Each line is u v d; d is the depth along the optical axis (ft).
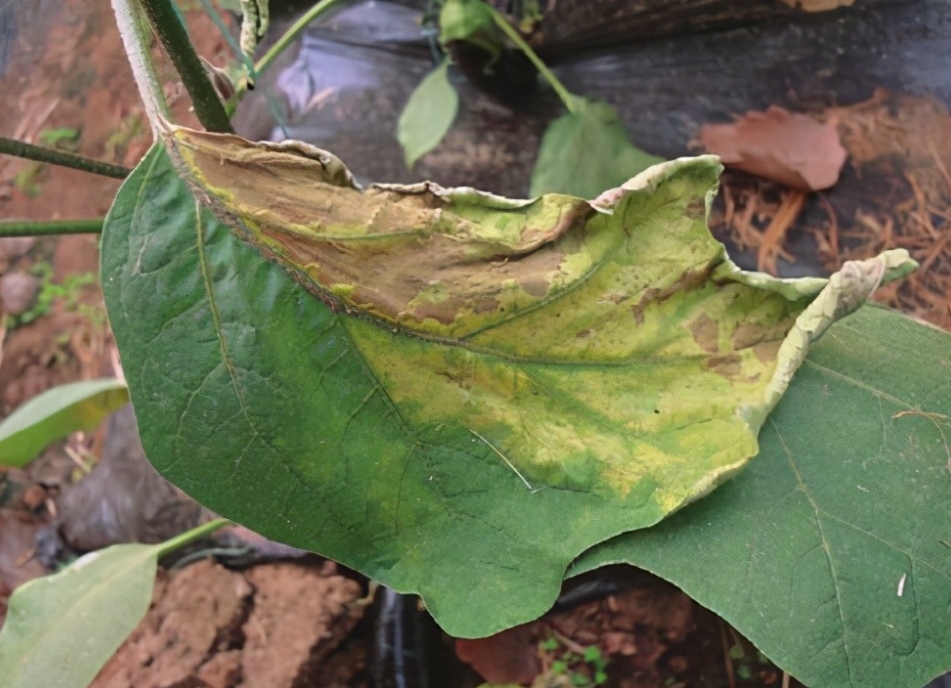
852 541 0.67
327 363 0.66
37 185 1.35
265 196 0.64
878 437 0.72
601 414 0.70
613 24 1.26
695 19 1.24
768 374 0.70
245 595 1.02
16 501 1.20
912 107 1.14
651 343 0.71
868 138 1.14
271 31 1.35
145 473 1.16
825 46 1.19
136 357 0.63
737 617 0.65
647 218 0.68
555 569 0.67
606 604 0.94
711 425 0.68
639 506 0.67
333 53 1.32
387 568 0.69
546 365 0.69
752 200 1.15
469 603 0.68
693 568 0.66
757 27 1.22
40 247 1.38
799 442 0.71
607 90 1.24
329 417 0.66
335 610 1.00
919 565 0.66
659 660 0.92
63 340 1.33
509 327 0.67
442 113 1.18
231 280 0.64
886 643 0.64
